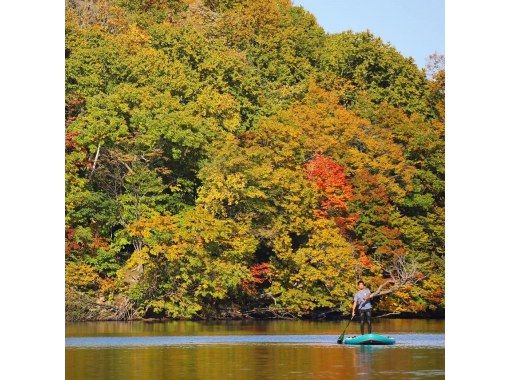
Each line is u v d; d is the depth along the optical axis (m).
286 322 54.97
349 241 62.97
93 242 57.28
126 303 55.72
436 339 40.91
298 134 63.59
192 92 66.81
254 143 63.41
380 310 61.94
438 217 65.56
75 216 58.09
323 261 58.88
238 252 56.59
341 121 66.75
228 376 25.58
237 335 42.59
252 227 59.75
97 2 71.38
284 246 59.19
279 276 58.91
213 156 61.69
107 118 60.72
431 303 62.62
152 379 25.09
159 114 62.31
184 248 55.53
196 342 38.28
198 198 59.03
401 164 65.81
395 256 62.66
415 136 68.12
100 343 37.97
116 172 61.19
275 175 59.75
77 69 64.75
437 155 67.56
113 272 57.09
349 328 48.41
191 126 62.38
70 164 58.31
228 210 60.00
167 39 69.88
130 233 56.69
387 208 63.56
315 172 62.16
